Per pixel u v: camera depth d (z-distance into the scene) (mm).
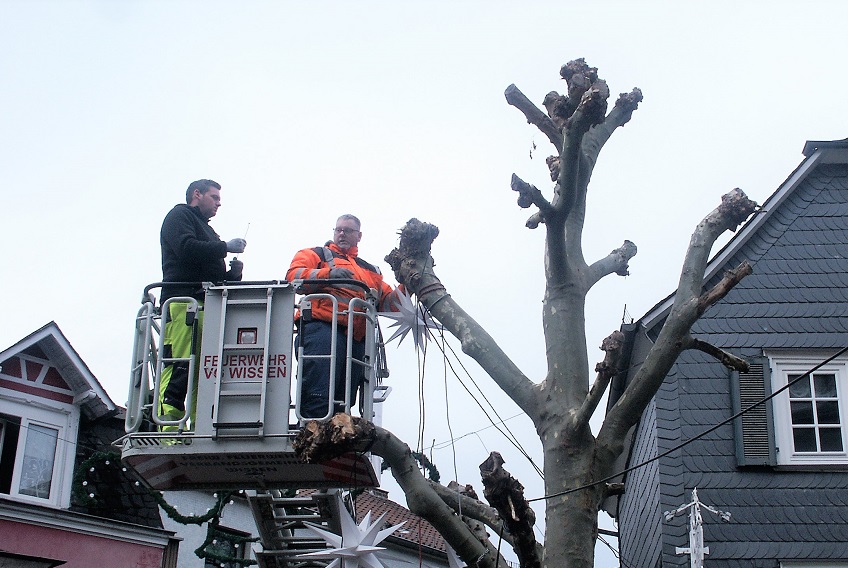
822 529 13133
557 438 8641
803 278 14367
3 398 16500
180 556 18906
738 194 9227
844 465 13398
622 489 8633
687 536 13133
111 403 17562
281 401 9172
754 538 13102
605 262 9742
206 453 9141
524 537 8469
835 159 14812
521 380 9078
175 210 9906
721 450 13562
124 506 17500
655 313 14266
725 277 8680
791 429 13656
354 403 9516
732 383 13828
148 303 9562
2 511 15773
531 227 9922
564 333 9031
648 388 8555
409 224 9961
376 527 9906
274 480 9797
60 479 16875
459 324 9492
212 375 9273
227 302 9398
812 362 13953
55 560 15414
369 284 10250
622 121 10508
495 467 8484
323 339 9391
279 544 13055
